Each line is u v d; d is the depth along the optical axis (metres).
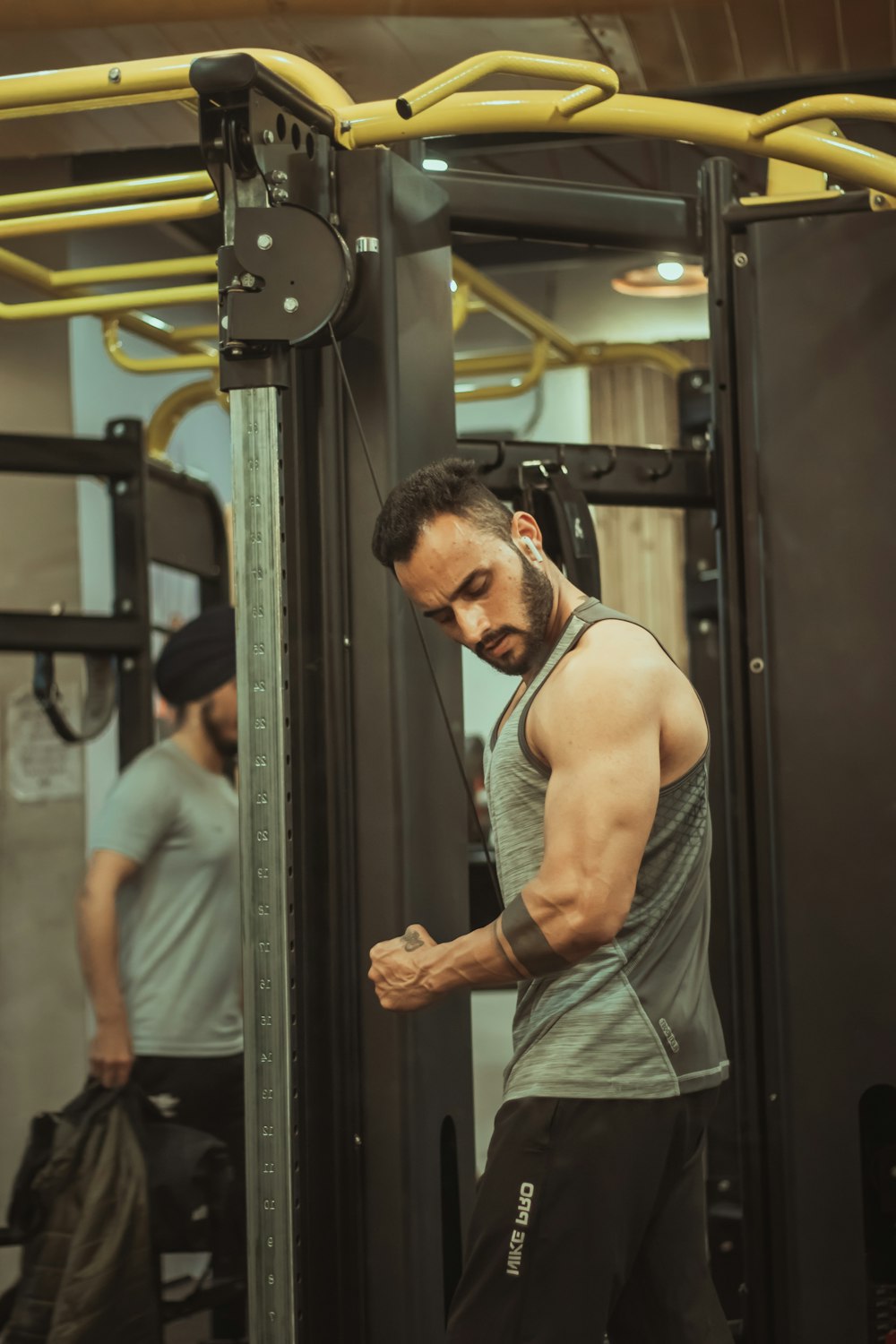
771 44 2.27
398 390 1.88
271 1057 1.65
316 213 1.66
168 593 4.85
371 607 1.88
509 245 3.61
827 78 2.55
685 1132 1.67
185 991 2.91
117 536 3.38
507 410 6.09
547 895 1.51
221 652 2.97
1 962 3.61
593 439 6.08
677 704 1.62
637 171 3.20
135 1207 2.57
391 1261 1.84
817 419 2.06
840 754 2.03
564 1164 1.60
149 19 2.14
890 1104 2.03
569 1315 1.59
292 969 1.67
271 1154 1.64
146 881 2.92
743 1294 2.12
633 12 2.13
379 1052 1.86
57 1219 2.56
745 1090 2.06
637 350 4.02
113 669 3.37
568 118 1.79
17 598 3.75
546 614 1.62
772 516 2.07
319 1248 1.84
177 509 3.86
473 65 1.63
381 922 1.87
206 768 3.01
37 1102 3.70
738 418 2.12
